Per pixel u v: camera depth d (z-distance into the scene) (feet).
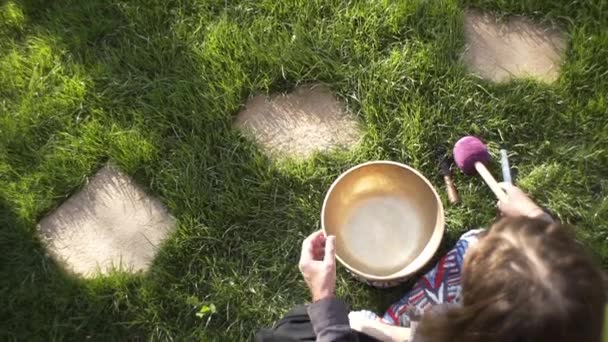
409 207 5.50
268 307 5.57
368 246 5.48
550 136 5.67
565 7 5.85
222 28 6.09
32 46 6.23
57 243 5.85
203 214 5.76
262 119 5.98
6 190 5.91
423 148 5.74
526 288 2.76
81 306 5.65
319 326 4.00
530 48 5.90
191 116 5.94
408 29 5.94
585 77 5.69
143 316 5.59
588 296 2.76
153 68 6.10
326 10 6.09
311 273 4.29
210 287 5.64
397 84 5.83
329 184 5.76
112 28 6.22
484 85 5.79
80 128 6.01
